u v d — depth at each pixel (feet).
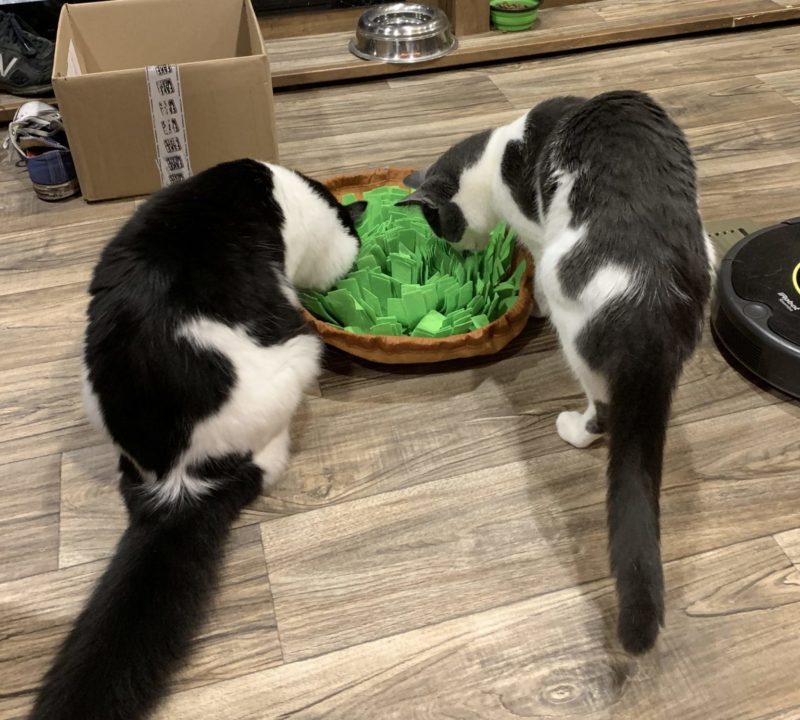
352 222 4.89
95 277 3.61
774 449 4.14
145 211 3.76
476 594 3.55
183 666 3.21
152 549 3.32
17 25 6.95
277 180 4.25
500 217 4.67
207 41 6.77
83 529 3.90
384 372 4.72
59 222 6.05
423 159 6.63
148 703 2.93
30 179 6.38
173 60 6.82
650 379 3.12
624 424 3.09
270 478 3.89
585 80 7.72
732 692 3.18
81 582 3.67
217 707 3.18
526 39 8.12
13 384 4.67
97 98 5.65
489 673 3.27
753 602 3.47
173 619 3.14
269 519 3.90
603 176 3.38
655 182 3.35
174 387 3.35
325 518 3.90
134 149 6.01
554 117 4.06
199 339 3.37
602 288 3.26
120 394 3.37
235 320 3.50
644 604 2.72
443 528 3.84
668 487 3.96
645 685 3.21
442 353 4.49
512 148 4.23
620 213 3.29
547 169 3.71
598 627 3.41
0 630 3.48
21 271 5.54
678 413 4.35
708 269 3.44
